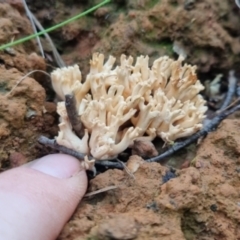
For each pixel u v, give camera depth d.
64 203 0.07
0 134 0.07
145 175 0.07
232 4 0.10
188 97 0.08
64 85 0.08
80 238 0.06
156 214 0.07
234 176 0.07
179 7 0.10
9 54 0.09
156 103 0.08
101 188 0.07
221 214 0.07
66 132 0.07
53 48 0.10
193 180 0.07
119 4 0.10
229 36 0.10
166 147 0.08
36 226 0.06
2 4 0.09
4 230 0.06
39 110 0.08
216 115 0.09
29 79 0.08
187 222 0.07
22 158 0.08
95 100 0.07
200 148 0.08
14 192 0.06
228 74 0.10
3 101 0.08
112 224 0.06
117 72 0.08
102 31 0.10
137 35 0.10
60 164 0.07
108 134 0.07
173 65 0.08
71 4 0.10
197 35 0.10
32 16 0.10
